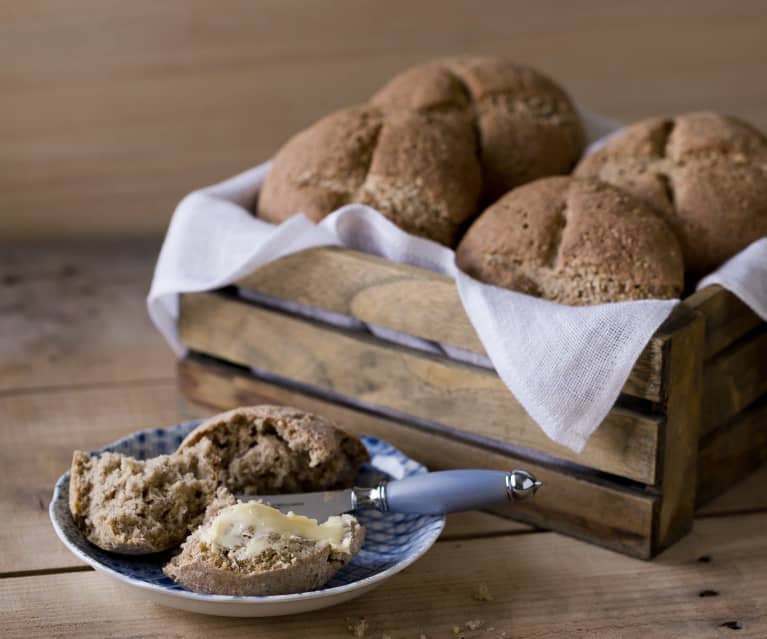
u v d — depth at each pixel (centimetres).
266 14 131
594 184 94
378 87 134
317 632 84
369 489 89
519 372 88
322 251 95
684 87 137
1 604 85
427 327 93
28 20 128
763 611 86
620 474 89
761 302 91
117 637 83
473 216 98
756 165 98
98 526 85
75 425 100
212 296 100
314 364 97
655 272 91
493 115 103
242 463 89
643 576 88
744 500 95
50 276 119
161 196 134
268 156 135
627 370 86
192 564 82
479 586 87
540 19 134
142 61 131
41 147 131
